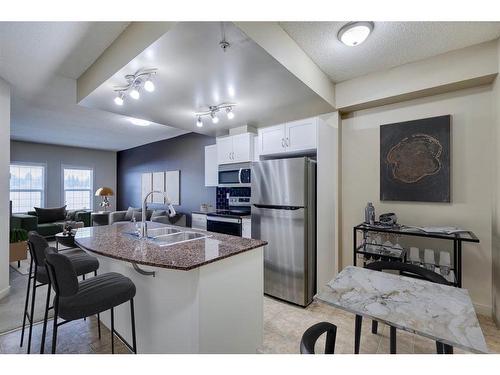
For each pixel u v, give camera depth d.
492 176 2.28
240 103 2.83
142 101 2.76
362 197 3.04
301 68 2.23
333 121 3.09
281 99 2.68
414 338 2.06
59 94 3.18
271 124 3.73
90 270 2.08
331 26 1.93
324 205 2.88
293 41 2.10
